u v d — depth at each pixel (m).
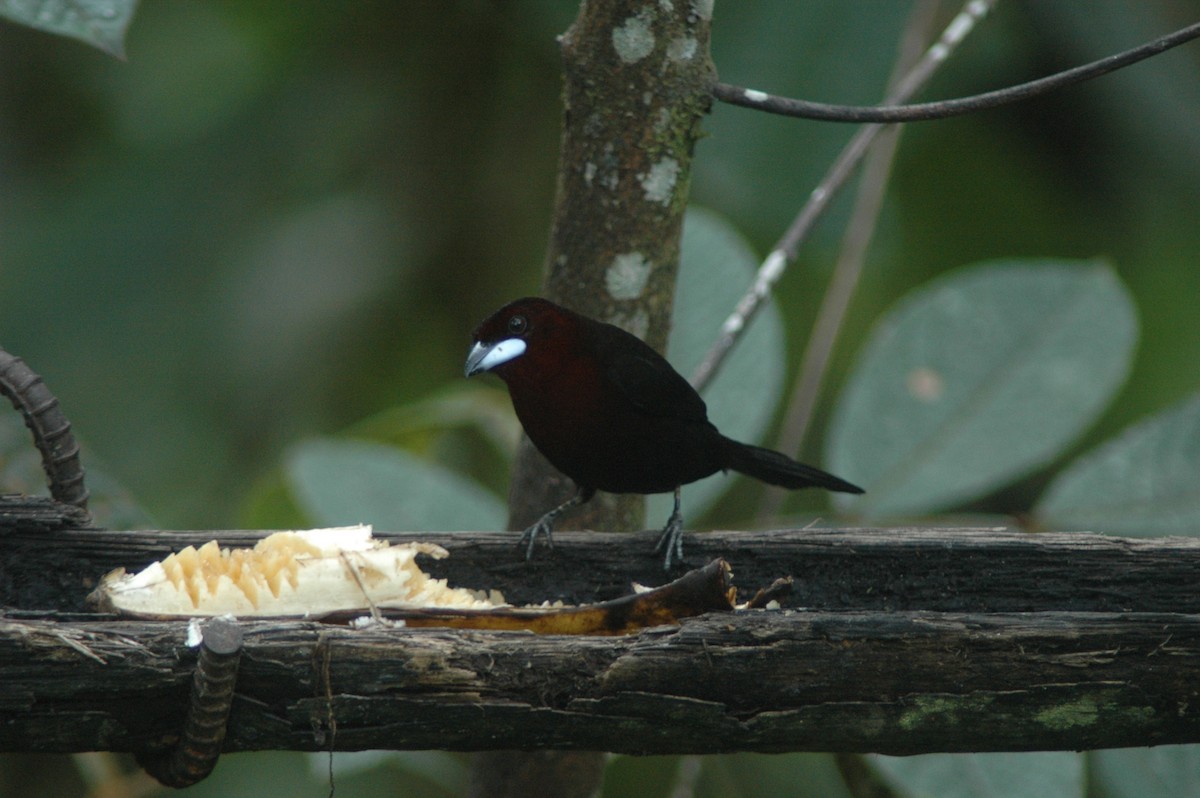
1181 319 8.73
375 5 9.58
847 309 9.55
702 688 4.45
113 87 9.73
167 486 9.09
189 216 9.30
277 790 8.97
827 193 6.59
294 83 9.56
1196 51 8.74
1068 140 9.08
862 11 7.99
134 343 9.15
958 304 6.23
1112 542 5.44
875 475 6.08
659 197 6.09
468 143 9.75
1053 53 8.82
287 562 5.37
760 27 8.03
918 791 5.50
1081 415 6.04
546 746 4.53
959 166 9.23
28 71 9.73
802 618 4.51
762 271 6.44
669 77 5.89
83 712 4.31
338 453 6.61
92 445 9.00
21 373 5.49
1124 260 9.02
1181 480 5.79
